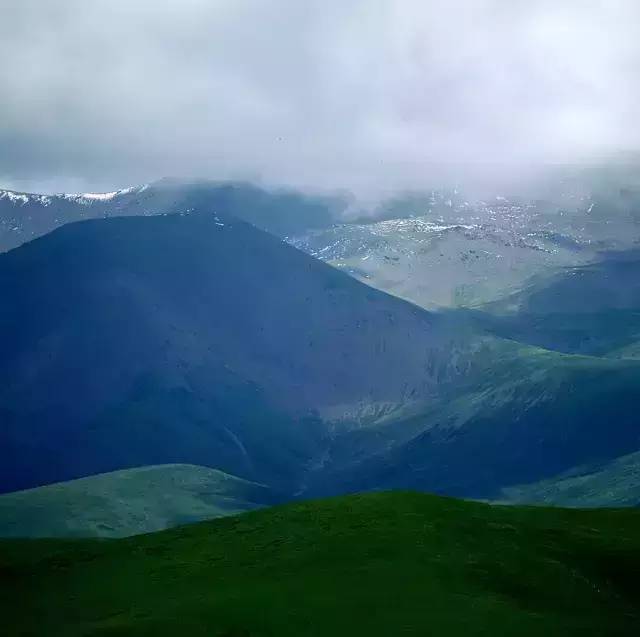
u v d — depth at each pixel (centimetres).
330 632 7744
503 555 9681
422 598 8488
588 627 8144
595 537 10575
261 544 10012
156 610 8444
